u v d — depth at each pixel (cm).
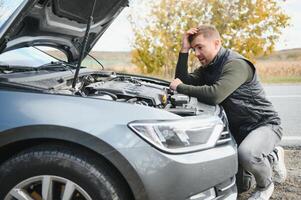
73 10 268
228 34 807
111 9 303
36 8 230
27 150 194
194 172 196
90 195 188
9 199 194
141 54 863
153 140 192
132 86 269
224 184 220
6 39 204
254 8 786
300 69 905
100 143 186
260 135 265
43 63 304
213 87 258
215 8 796
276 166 291
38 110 193
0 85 206
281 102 675
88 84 277
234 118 279
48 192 189
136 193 189
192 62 770
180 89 270
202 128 209
